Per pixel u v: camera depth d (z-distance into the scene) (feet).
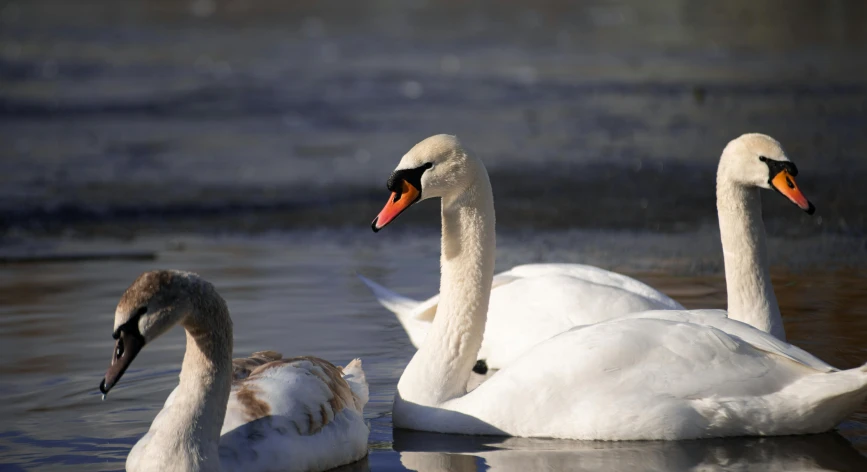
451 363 27.30
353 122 94.12
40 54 143.02
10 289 42.37
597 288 32.14
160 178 70.69
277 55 146.10
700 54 142.00
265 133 89.30
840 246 47.73
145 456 21.53
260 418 22.95
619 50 149.79
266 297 40.42
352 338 34.81
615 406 25.03
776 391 25.11
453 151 27.25
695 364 25.21
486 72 127.13
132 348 20.51
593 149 78.59
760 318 30.07
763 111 92.53
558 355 25.89
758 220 30.19
